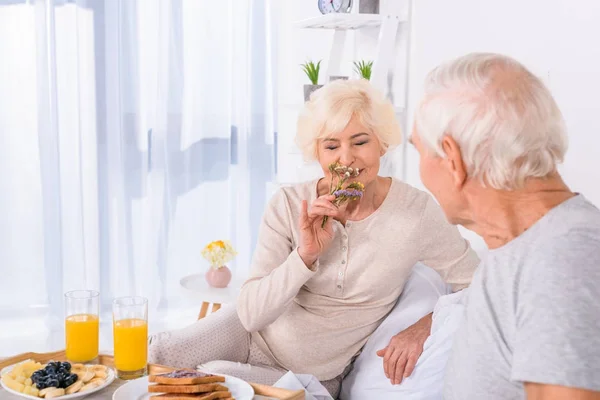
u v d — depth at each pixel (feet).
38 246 12.41
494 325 3.21
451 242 6.35
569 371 2.76
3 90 12.03
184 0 12.71
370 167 6.08
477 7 7.30
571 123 6.05
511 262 3.20
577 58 5.95
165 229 12.94
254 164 13.32
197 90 12.92
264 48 13.10
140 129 12.64
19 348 11.30
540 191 3.26
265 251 6.32
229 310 6.64
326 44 10.96
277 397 4.79
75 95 12.19
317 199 5.79
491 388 3.22
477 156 3.23
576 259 2.94
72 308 5.42
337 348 6.38
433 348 5.76
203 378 4.69
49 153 12.10
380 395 5.97
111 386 4.96
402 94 8.80
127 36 12.39
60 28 12.06
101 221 12.53
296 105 9.58
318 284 6.35
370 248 6.25
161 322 12.61
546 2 6.30
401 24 8.79
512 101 3.19
